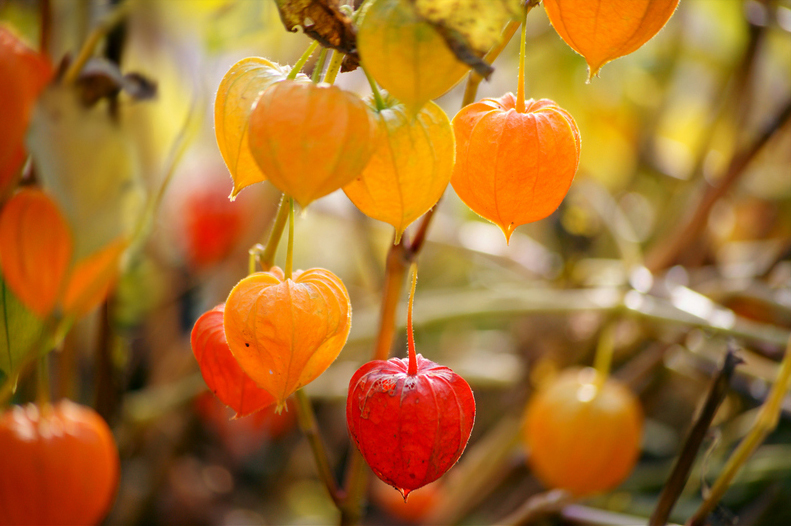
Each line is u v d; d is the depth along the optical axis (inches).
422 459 24.2
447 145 23.0
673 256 50.8
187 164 43.1
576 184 53.0
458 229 57.1
